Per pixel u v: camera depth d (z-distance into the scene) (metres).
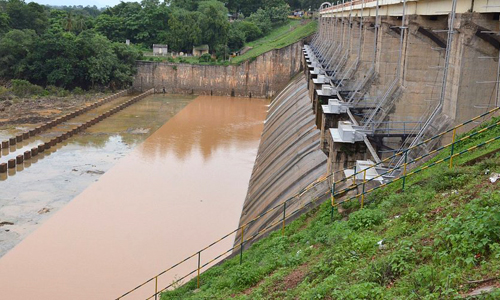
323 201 32.19
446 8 36.56
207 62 136.25
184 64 132.00
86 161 71.88
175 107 114.44
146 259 43.50
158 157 74.19
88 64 126.19
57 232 48.66
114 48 132.88
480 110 34.09
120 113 105.81
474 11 33.22
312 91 71.19
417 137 35.25
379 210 24.36
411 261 17.97
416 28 41.88
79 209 54.28
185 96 130.12
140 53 137.25
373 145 40.47
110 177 64.88
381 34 50.69
